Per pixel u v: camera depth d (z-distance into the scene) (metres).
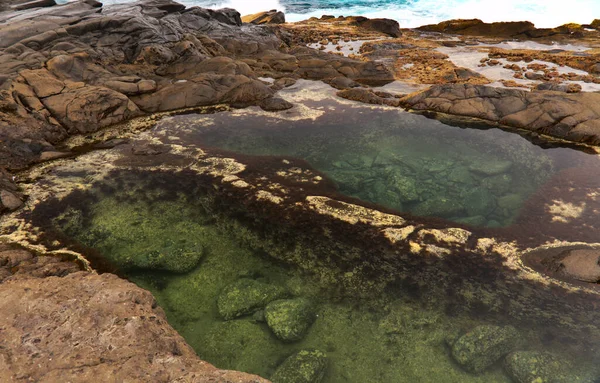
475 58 14.63
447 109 10.29
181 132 9.44
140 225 6.42
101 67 11.06
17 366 3.29
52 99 9.36
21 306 3.97
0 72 9.65
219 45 14.01
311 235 6.21
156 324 3.97
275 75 12.94
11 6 14.28
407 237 6.16
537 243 5.99
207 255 5.84
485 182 7.61
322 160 8.40
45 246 5.90
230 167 7.98
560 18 22.20
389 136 9.36
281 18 22.47
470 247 5.95
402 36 18.84
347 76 12.96
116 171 7.79
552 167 8.02
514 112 9.76
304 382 3.98
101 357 3.43
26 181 7.45
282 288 5.22
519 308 4.98
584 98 9.58
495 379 4.16
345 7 27.45
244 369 4.24
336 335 4.66
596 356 4.32
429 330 4.72
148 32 12.33
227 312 4.86
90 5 13.88
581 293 5.14
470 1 26.09
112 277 4.91
